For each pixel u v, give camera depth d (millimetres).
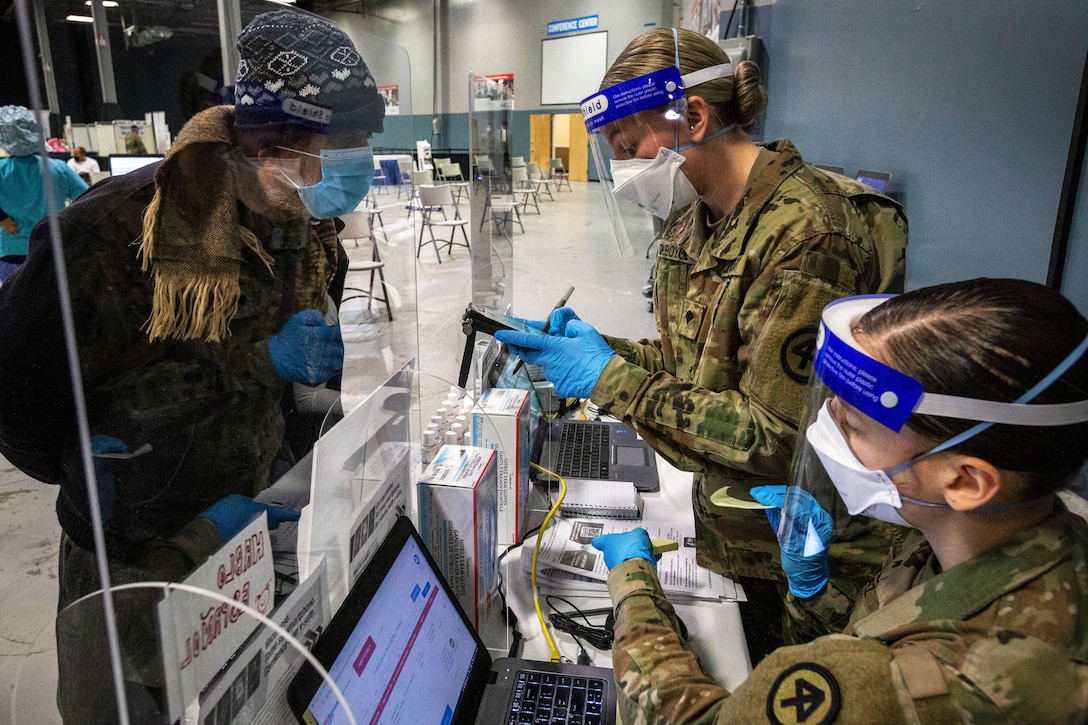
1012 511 511
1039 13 1213
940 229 1591
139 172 607
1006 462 472
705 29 4469
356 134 675
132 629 455
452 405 1137
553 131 7301
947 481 510
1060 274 1173
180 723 458
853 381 541
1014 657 455
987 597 492
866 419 549
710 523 1110
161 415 597
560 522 1272
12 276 563
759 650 1011
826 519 753
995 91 1355
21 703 723
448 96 7758
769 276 921
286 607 589
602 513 1295
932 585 535
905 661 478
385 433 830
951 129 1549
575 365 1050
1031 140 1243
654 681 663
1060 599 474
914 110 1745
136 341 586
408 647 716
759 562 1086
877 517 601
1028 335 455
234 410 669
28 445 625
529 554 1159
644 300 3975
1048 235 1199
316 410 809
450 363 1867
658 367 1384
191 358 629
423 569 803
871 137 2061
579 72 7004
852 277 899
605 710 810
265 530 582
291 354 760
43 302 534
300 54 612
